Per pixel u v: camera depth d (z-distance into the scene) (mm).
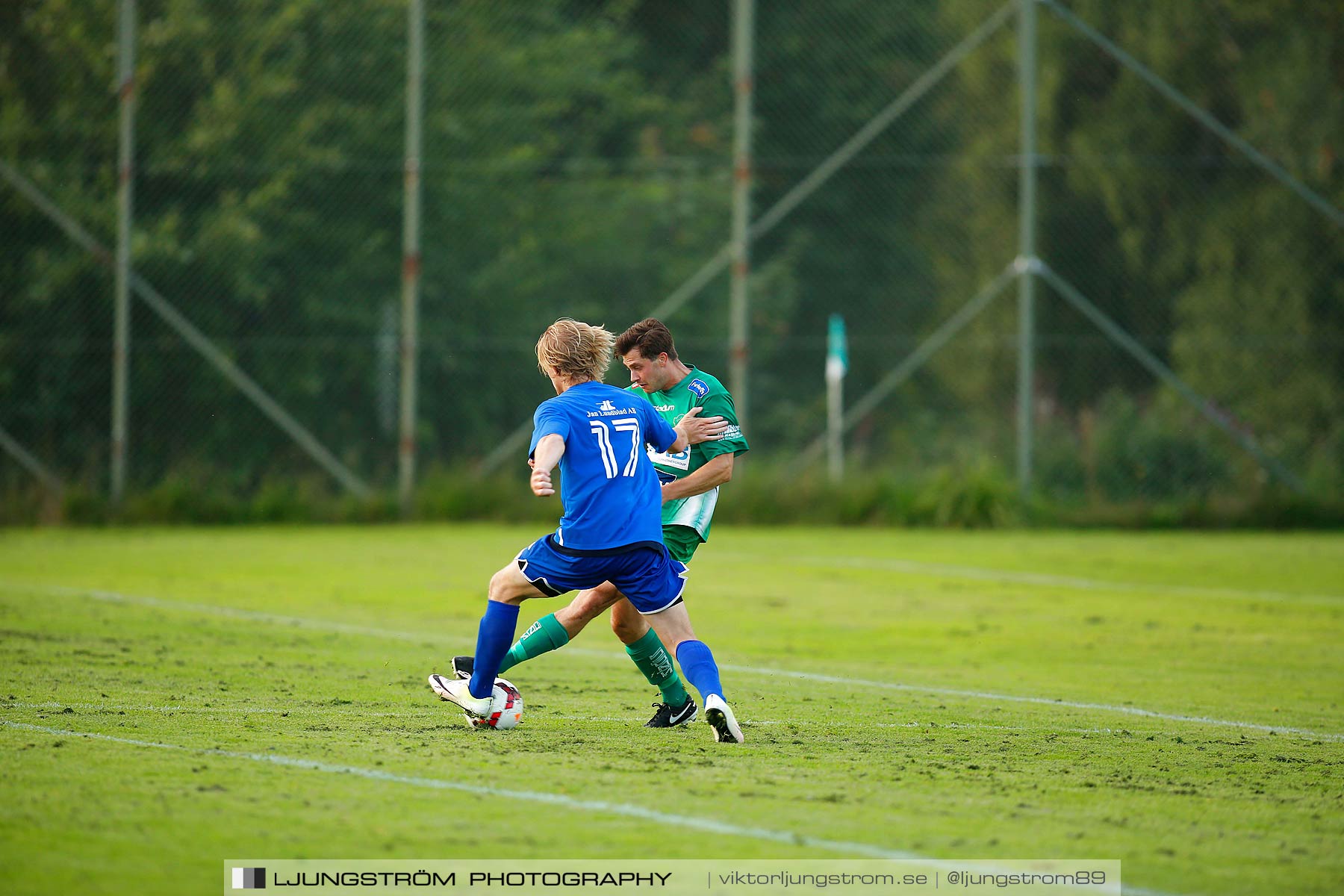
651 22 92312
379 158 66750
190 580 39062
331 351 63688
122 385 56500
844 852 14438
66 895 12742
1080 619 34500
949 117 89812
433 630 31203
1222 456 59500
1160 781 17781
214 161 62344
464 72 70125
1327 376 68125
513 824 15133
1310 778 18156
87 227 58469
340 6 65500
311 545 48812
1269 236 71875
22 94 59125
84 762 17328
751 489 57406
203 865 13633
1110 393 75875
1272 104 71688
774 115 91125
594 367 19984
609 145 85688
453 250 69062
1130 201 79188
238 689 23156
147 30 60750
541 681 25031
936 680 26109
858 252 91188
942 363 87062
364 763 17672
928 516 56750
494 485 58312
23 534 52000
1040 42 81938
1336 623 34062
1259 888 13617
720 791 16609
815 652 29594
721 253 85375
